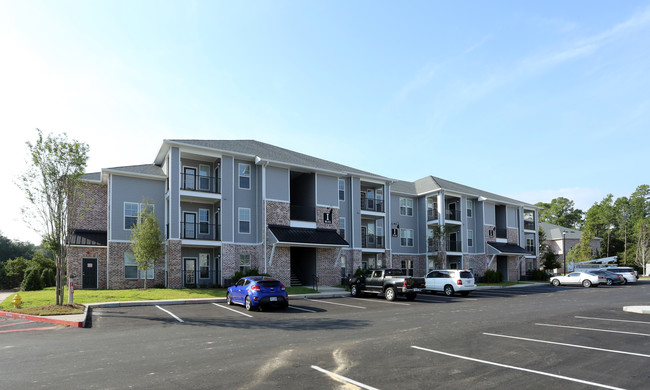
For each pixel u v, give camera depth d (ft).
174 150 85.81
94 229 90.74
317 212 103.09
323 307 61.98
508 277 149.07
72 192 59.57
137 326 43.39
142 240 77.36
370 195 127.34
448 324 44.68
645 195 278.46
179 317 50.14
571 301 73.41
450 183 148.46
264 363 27.17
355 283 81.15
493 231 147.33
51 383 22.79
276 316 51.62
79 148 59.06
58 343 34.19
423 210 136.26
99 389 21.72
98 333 39.14
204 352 30.55
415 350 31.17
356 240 111.55
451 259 141.79
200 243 86.38
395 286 72.90
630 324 44.55
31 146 56.13
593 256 203.72
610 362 27.43
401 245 131.95
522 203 160.56
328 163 116.78
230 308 59.52
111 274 83.76
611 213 267.59
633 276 138.72
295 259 108.88
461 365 26.68
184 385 22.36
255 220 95.76
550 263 165.68
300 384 22.53
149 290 77.87
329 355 29.48
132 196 88.58
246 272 85.81
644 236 206.80
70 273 82.58
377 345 33.06
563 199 326.44
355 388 21.88
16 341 35.22
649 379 23.53
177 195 85.15
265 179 95.30
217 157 91.45
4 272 144.77
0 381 23.22
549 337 36.65
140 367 26.20
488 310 58.59
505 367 26.18
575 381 23.17
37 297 70.23
